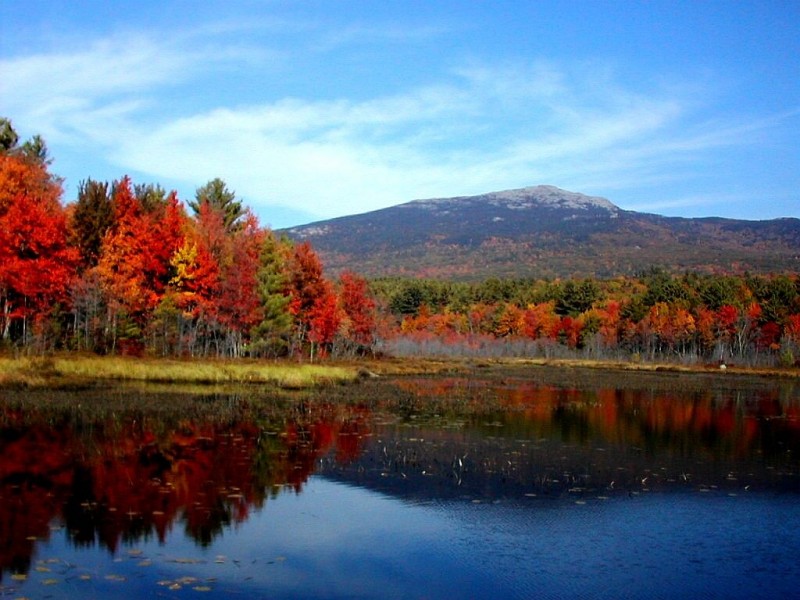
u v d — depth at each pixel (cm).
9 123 6122
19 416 2759
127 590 1170
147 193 6781
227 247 6450
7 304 4725
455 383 5553
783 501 1925
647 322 11419
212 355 5838
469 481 2006
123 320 5147
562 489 1959
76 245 5372
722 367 9238
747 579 1328
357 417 3206
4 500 1634
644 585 1285
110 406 3123
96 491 1745
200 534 1469
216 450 2298
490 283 16662
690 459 2480
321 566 1320
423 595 1206
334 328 6875
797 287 13012
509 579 1292
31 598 1123
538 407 3897
